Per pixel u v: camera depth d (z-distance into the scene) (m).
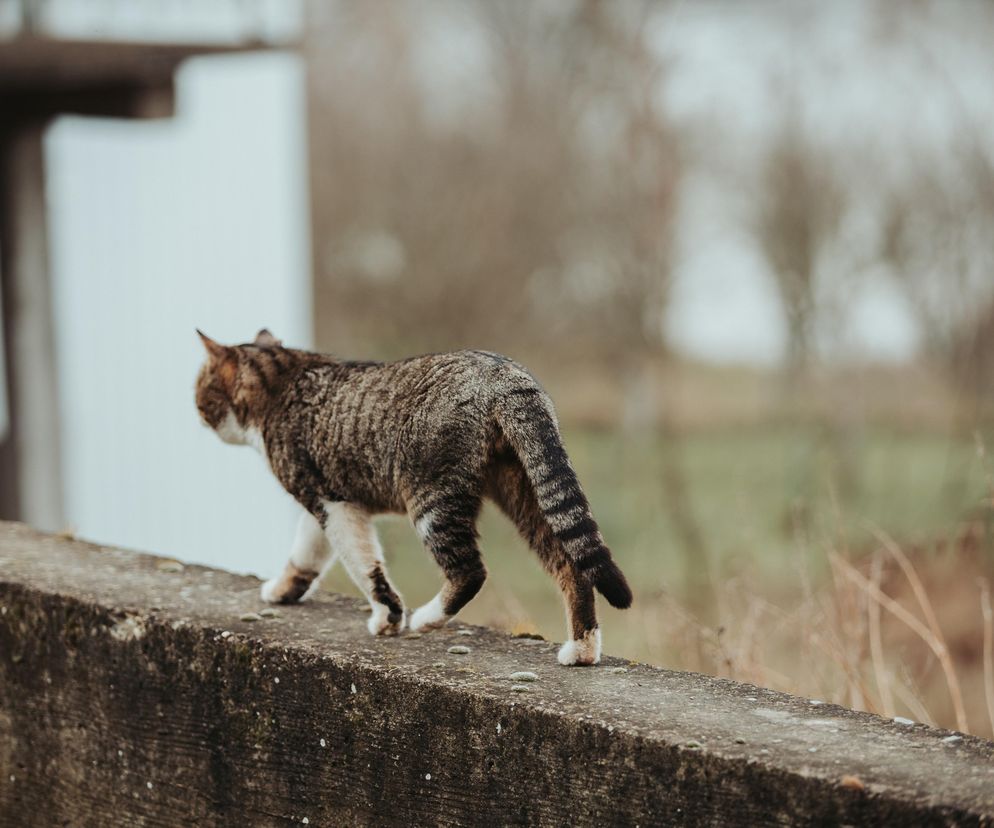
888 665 4.81
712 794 2.48
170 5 8.03
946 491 6.80
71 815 3.64
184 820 3.40
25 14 7.61
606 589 2.92
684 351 20.05
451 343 19.64
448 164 20.25
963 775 2.38
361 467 3.43
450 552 3.27
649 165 18.73
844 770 2.39
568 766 2.67
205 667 3.29
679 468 11.57
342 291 19.72
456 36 20.83
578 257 19.69
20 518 8.65
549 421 3.13
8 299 8.49
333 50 19.42
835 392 16.27
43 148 8.48
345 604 3.69
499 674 2.98
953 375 14.43
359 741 3.02
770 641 5.04
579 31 19.70
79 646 3.54
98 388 9.44
